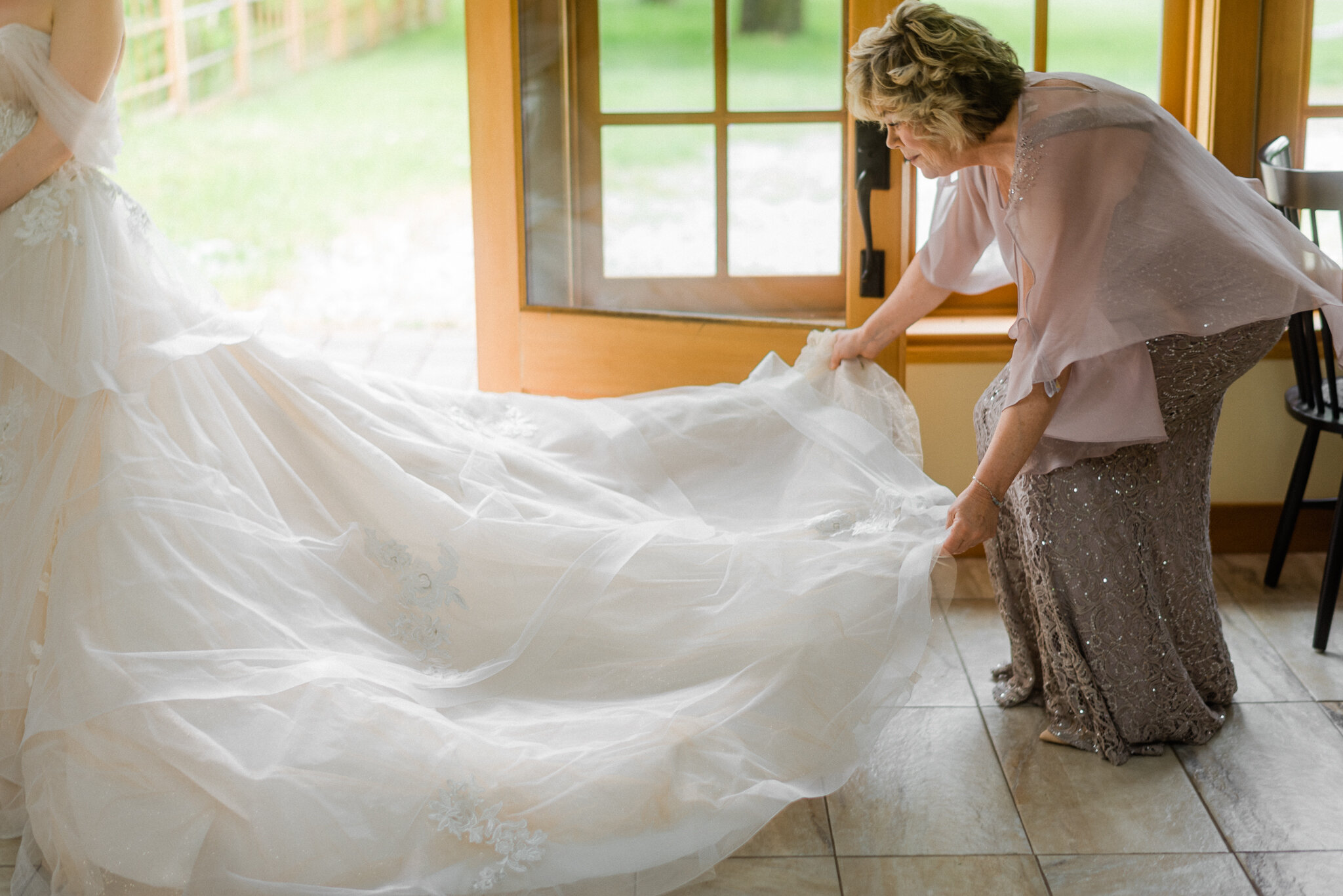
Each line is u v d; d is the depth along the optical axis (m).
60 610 1.71
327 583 1.91
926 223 3.38
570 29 2.77
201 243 7.33
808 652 1.91
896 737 2.27
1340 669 2.50
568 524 2.01
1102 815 2.02
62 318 1.83
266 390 2.04
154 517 1.77
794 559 2.00
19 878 1.74
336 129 9.45
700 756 1.81
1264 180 2.67
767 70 2.71
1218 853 1.91
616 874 1.71
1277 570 2.90
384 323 5.82
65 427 1.81
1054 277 1.88
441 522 1.96
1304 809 2.02
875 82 1.92
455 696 1.86
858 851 1.93
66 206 1.86
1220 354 1.99
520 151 2.86
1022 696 2.37
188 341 1.93
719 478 2.25
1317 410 2.70
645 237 2.87
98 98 1.87
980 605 2.86
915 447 2.31
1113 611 2.12
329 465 2.00
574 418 2.29
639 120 2.80
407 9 10.84
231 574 1.80
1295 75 2.96
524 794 1.73
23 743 1.67
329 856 1.64
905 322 2.34
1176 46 3.13
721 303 2.88
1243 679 2.47
